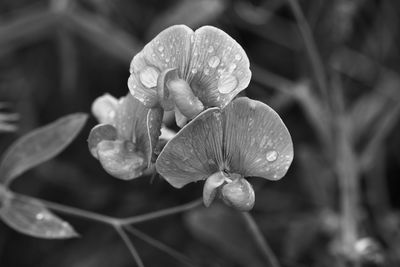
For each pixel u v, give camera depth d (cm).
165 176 23
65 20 33
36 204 27
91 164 33
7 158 27
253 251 30
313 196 32
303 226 31
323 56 32
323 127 32
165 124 24
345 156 31
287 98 33
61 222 26
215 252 32
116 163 23
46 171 33
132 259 32
